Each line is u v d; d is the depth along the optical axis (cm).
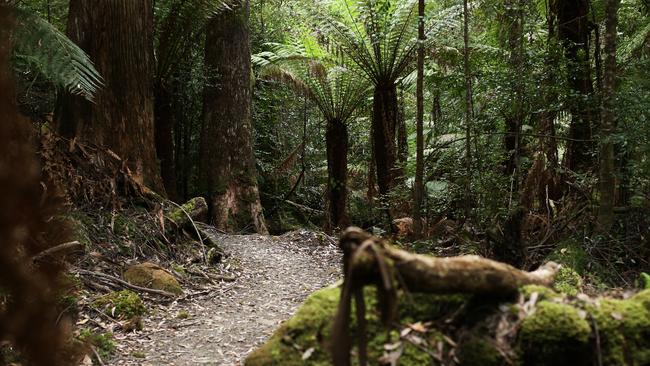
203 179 1039
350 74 1059
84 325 377
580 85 558
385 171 963
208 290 518
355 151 1443
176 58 978
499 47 757
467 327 197
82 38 618
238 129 1033
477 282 188
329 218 1124
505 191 616
